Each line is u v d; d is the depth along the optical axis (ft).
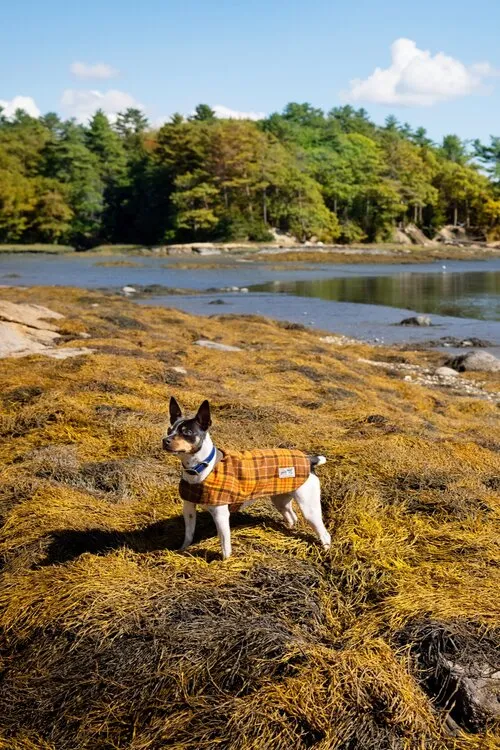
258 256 197.67
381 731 10.57
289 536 16.47
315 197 261.44
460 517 18.10
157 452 22.74
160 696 11.35
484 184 337.72
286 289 120.78
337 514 17.67
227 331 64.69
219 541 16.05
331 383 40.11
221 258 196.54
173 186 272.31
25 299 81.76
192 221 250.98
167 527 17.33
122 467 20.71
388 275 152.15
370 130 390.42
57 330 50.47
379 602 13.93
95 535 16.55
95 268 165.58
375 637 12.80
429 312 90.22
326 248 226.17
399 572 14.90
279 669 11.74
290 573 14.53
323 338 69.15
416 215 317.83
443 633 12.60
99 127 319.88
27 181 279.90
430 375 52.01
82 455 22.35
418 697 11.36
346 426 28.99
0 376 31.45
